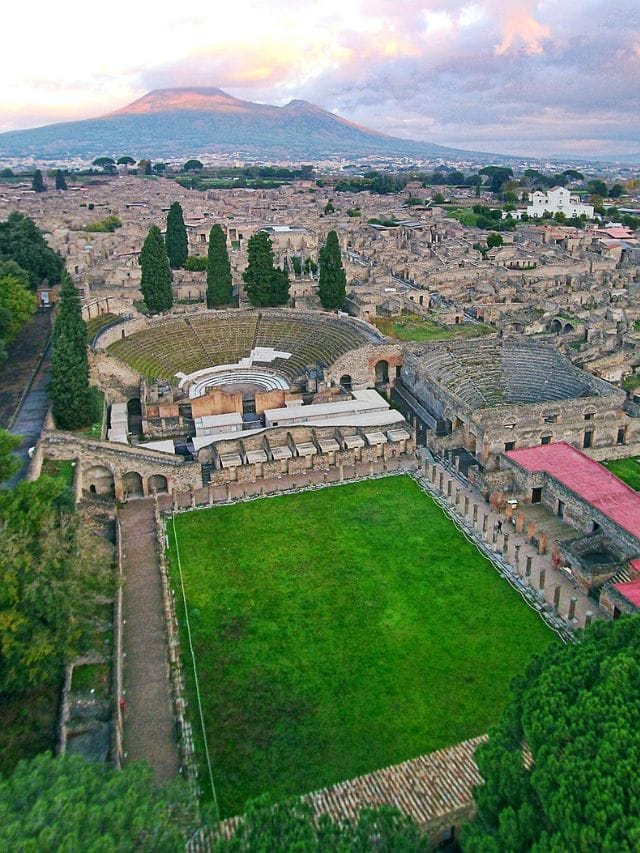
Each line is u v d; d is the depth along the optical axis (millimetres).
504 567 63531
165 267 124750
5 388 93375
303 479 81125
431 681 50188
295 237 191750
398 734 45688
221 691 49500
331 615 57438
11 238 132500
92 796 27469
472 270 155000
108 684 48344
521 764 30141
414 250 179125
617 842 23812
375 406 94562
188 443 87625
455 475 81500
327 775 42688
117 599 57469
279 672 51281
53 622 44406
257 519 72438
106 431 86938
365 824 29266
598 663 31891
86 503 72062
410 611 57781
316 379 102438
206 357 113500
